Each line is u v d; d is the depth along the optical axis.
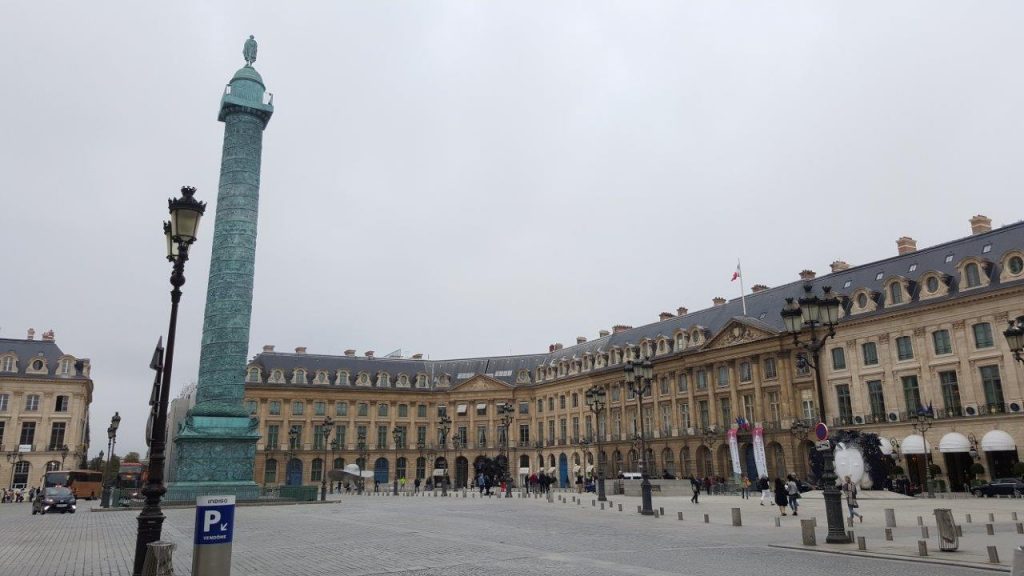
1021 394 48.06
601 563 15.18
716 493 58.56
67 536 23.66
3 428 79.31
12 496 72.75
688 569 14.25
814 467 47.34
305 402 93.19
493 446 96.56
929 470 50.81
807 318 20.09
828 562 15.38
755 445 58.53
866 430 56.91
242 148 50.41
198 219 14.18
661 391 77.25
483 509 37.00
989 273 51.28
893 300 57.09
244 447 47.00
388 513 33.91
